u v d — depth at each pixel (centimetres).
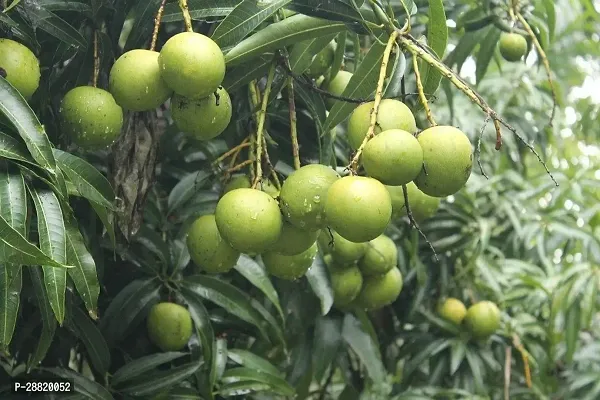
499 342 250
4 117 152
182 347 195
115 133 170
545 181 273
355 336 216
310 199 158
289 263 172
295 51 177
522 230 260
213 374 190
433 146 153
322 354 213
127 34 176
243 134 197
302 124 205
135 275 197
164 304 190
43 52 179
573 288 247
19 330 184
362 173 160
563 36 303
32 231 166
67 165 160
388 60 162
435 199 188
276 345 213
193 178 201
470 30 217
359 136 159
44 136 152
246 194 160
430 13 166
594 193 286
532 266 257
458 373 243
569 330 252
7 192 151
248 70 178
